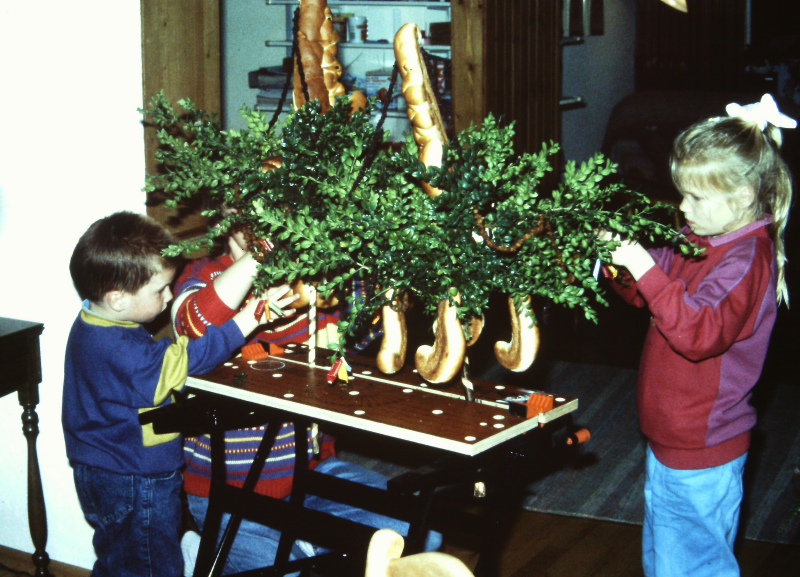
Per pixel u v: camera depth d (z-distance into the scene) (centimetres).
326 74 158
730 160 142
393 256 120
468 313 129
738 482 158
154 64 187
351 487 165
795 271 471
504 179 126
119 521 161
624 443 288
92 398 158
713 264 151
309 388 144
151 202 193
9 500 213
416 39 127
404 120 393
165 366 149
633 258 139
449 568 71
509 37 321
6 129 192
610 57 612
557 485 258
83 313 161
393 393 141
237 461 172
